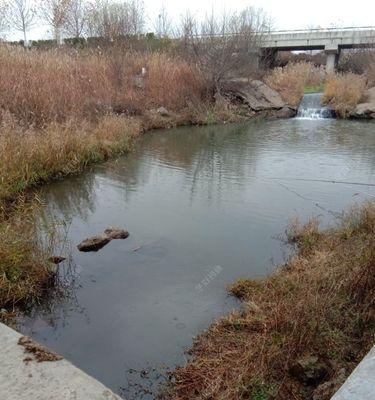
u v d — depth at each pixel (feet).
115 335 11.43
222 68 55.01
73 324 11.94
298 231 17.66
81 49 54.65
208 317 12.13
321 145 37.11
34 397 6.21
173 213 20.66
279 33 88.33
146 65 52.47
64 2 65.41
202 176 27.45
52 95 33.71
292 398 8.57
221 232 18.26
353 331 10.11
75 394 6.30
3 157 22.85
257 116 54.95
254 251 16.40
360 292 11.10
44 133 28.17
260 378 8.93
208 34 58.39
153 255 15.99
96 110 37.70
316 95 63.05
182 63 55.06
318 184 25.55
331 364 9.07
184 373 9.79
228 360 9.99
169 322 11.94
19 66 34.96
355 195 23.31
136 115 44.88
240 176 27.45
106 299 13.09
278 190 24.40
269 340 10.05
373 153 33.76
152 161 31.09
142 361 10.42
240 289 13.32
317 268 13.34
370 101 56.85
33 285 13.12
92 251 16.21
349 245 15.03
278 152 34.42
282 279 13.20
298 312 10.27
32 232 15.71
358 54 85.05
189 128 46.50
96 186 24.95
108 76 46.14
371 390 5.43
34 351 7.25
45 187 24.34
